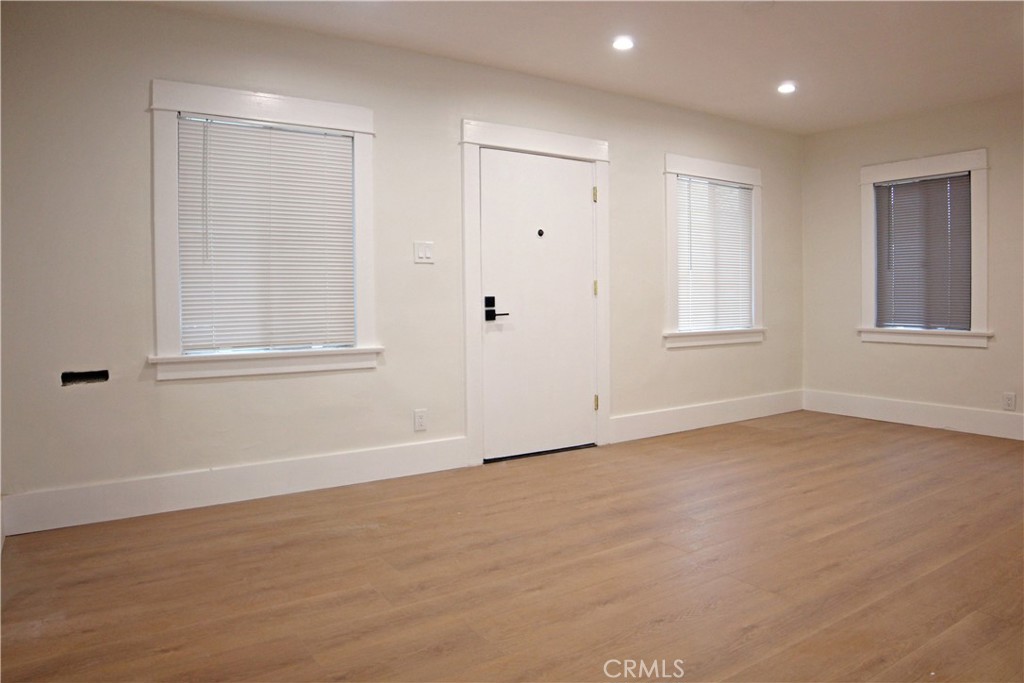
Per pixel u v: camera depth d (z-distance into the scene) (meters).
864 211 5.23
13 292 2.74
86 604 2.12
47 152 2.79
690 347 4.91
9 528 2.72
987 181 4.55
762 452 4.16
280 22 3.22
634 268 4.57
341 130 3.43
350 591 2.21
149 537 2.71
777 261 5.48
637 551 2.53
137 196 2.97
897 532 2.71
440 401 3.77
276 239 3.29
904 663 1.74
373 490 3.37
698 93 4.43
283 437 3.31
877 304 5.22
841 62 3.85
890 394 5.13
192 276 3.10
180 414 3.07
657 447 4.32
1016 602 2.08
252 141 3.22
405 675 1.70
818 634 1.89
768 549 2.54
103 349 2.91
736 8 3.12
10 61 2.71
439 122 3.74
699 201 4.95
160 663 1.77
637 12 3.16
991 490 3.29
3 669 1.73
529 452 4.11
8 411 2.73
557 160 4.18
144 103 2.97
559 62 3.84
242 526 2.84
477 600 2.13
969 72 4.02
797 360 5.64
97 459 2.90
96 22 2.88
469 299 3.83
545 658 1.78
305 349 3.34
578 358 4.30
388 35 3.42
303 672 1.72
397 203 3.60
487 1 3.03
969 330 4.69
